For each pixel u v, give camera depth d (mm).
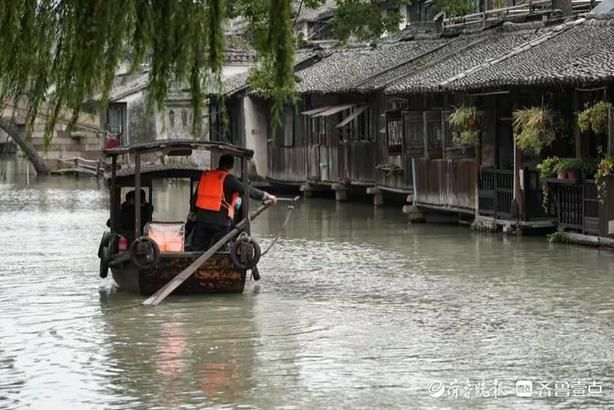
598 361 16812
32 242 33625
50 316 21047
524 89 31328
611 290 22969
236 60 62156
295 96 12984
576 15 36719
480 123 33750
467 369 16453
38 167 70562
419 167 37875
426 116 35500
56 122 13086
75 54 12414
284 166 52719
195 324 20094
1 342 18812
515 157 31859
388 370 16500
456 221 37719
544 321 19875
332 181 47906
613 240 28297
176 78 12344
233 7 35406
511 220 32469
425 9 60094
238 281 23000
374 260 28406
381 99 43344
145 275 22500
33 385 16000
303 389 15531
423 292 23203
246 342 18531
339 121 47062
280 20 12391
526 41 36500
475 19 46438
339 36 45125
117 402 15031
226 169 23328
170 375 16438
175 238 23062
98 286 24562
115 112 69625
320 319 20391
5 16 12625
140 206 23328
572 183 29656
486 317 20359
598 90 28391
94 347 18344
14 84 12898
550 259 27484
